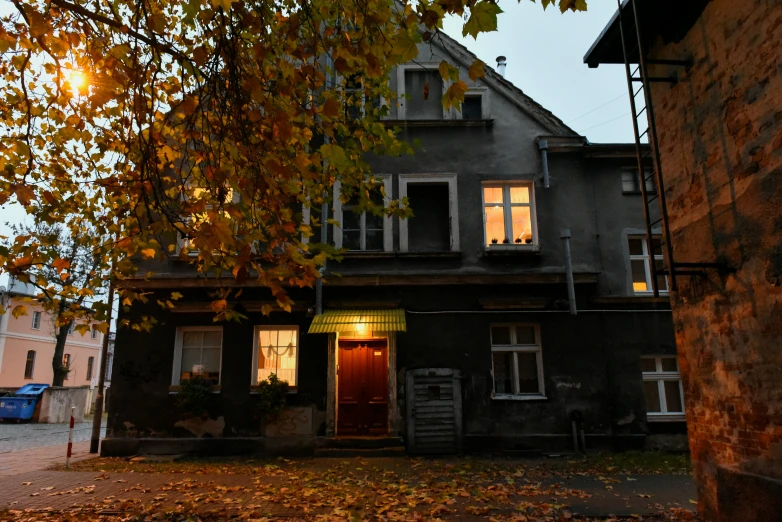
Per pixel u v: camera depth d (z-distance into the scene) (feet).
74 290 24.43
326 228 45.75
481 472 34.53
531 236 46.50
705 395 22.36
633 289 45.21
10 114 23.15
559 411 42.37
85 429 72.54
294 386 43.14
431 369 42.93
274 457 41.01
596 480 31.78
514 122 48.24
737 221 20.25
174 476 33.88
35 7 19.71
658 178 22.84
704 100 22.39
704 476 22.41
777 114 18.16
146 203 19.63
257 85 17.39
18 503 26.84
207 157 19.47
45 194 21.27
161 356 43.75
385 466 37.01
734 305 20.39
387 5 18.22
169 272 44.68
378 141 28.40
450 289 44.70
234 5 17.04
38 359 118.83
